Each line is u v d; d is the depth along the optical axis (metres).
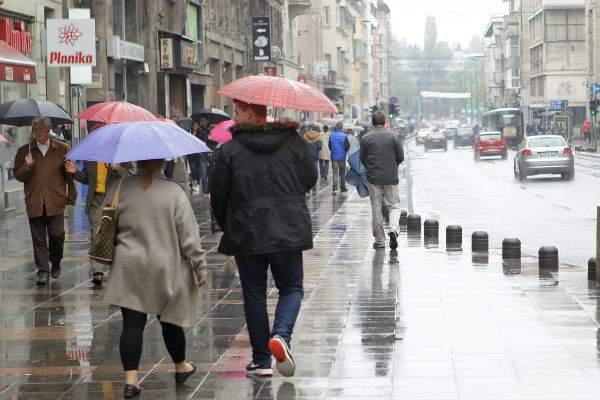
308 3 108.44
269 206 11.68
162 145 11.38
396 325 14.59
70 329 15.00
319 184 57.28
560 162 57.22
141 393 11.27
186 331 14.63
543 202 41.44
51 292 18.47
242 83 12.02
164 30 55.81
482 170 73.44
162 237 11.39
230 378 11.83
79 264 22.11
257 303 11.93
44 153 19.30
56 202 19.30
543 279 18.92
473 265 21.08
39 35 38.16
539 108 161.50
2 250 24.95
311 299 17.06
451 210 38.31
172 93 60.50
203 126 45.28
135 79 52.06
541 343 13.19
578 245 26.28
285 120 11.88
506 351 12.77
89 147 11.44
